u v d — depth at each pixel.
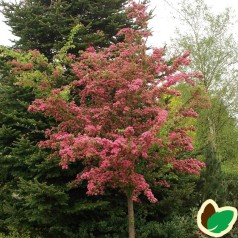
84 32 12.12
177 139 7.94
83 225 9.83
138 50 8.56
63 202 9.20
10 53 9.16
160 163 8.30
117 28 12.72
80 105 9.87
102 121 8.24
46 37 12.61
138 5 9.08
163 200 10.70
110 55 9.39
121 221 10.01
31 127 11.05
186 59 8.47
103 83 8.41
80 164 10.27
